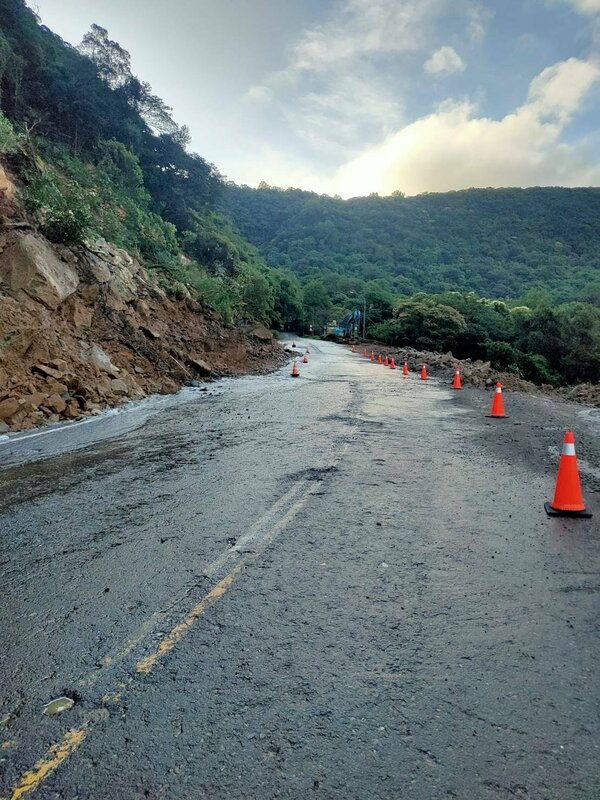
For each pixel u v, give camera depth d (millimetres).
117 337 13984
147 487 5305
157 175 48219
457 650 2543
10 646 2553
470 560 3607
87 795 1718
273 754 1886
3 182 12719
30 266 11430
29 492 5145
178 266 27328
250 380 17891
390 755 1890
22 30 33719
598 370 55781
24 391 9094
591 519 4516
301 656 2475
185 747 1915
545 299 87500
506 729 2025
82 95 36688
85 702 2160
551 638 2670
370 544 3846
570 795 1736
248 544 3818
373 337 68938
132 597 3037
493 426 9516
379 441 7715
